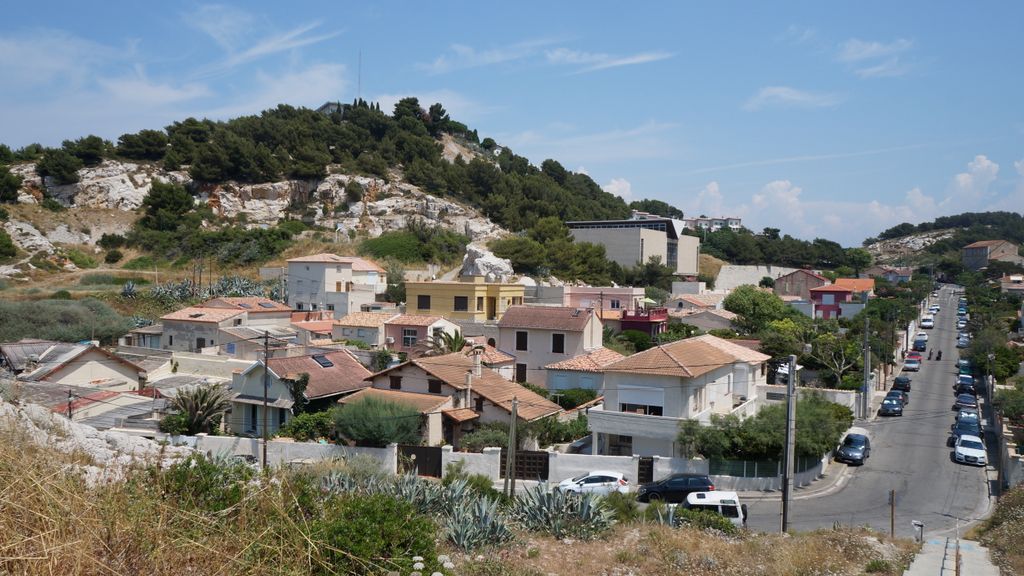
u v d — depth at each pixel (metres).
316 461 27.47
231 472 11.41
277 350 51.12
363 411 33.38
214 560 7.51
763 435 32.62
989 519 26.59
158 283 84.81
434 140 158.88
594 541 17.69
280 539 8.37
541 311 50.38
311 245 104.12
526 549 16.12
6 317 59.75
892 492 25.02
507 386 40.66
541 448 36.88
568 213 131.62
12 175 103.88
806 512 29.12
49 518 6.64
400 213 116.31
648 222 122.62
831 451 37.41
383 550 10.61
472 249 86.81
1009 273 149.12
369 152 131.75
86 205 107.25
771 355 56.34
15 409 15.84
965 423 43.53
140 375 46.00
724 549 17.66
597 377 43.88
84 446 13.95
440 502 18.83
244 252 99.12
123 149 118.88
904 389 56.91
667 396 34.19
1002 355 62.50
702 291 100.12
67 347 45.03
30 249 93.31
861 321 72.00
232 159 117.75
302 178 119.75
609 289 74.31
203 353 54.38
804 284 109.75
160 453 13.22
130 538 7.25
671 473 31.78
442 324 55.56
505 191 129.62
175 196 109.06
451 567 12.40
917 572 17.81
